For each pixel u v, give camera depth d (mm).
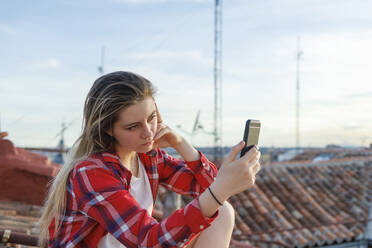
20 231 3318
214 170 1756
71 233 1354
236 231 6555
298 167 9453
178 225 1180
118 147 1461
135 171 1577
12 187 5152
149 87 1332
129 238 1214
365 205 8562
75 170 1344
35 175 5137
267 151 17891
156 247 1181
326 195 8672
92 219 1326
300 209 7816
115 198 1258
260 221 7008
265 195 7973
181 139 1702
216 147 8758
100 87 1345
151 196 1598
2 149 5320
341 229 7523
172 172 1749
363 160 10422
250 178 1210
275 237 6746
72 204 1348
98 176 1305
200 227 1187
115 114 1305
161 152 1767
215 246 1539
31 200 5094
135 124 1324
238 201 7434
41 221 1455
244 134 1295
